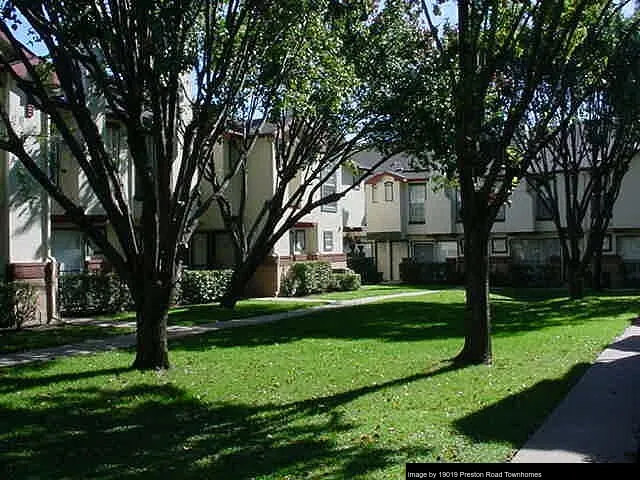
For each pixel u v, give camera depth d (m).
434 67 11.41
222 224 24.88
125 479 5.48
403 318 16.92
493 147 10.24
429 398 8.05
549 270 31.39
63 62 9.24
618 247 30.72
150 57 9.38
